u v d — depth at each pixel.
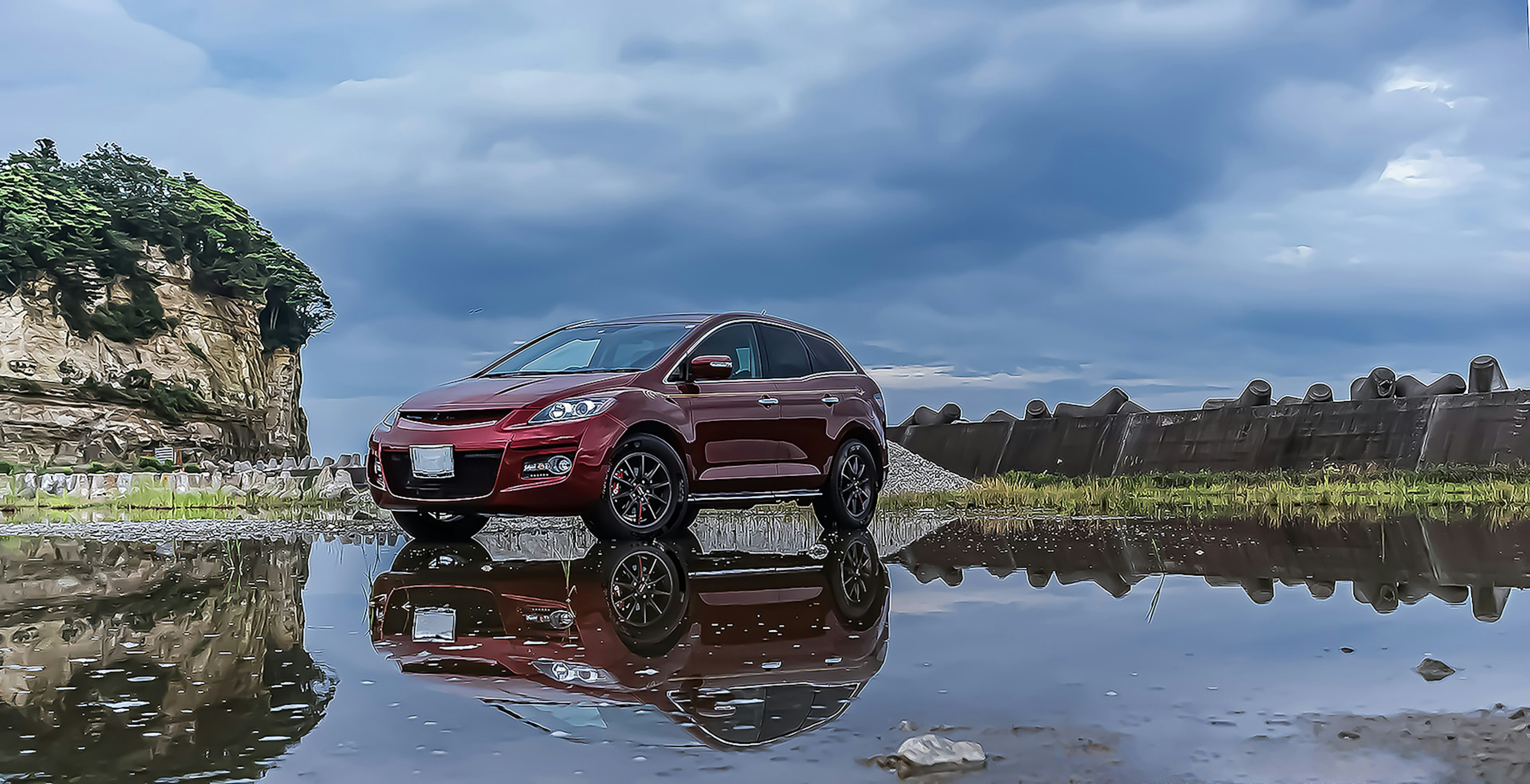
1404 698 2.11
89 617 3.42
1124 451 19.25
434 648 2.78
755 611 3.46
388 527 8.68
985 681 2.30
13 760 1.72
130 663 2.58
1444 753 1.71
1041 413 21.34
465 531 6.83
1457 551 5.52
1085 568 4.81
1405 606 3.53
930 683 2.28
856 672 2.41
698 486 6.54
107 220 57.91
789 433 7.02
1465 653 2.63
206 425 58.78
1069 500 10.79
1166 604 3.61
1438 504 10.13
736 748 1.75
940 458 22.83
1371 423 16.03
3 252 53.75
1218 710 2.02
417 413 6.27
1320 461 16.39
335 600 3.84
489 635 2.99
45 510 12.01
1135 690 2.20
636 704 2.09
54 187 59.44
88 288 56.12
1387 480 13.27
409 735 1.86
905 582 4.30
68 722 1.97
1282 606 3.54
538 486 5.81
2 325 53.31
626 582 4.30
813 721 1.94
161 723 1.96
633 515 6.14
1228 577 4.42
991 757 1.70
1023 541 6.34
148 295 58.38
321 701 2.14
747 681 2.31
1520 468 13.07
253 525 8.90
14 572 5.03
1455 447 14.85
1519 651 2.64
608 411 6.02
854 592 4.00
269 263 67.25
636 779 1.59
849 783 1.57
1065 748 1.75
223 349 61.97
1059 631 3.03
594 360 6.95
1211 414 18.25
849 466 7.46
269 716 2.01
